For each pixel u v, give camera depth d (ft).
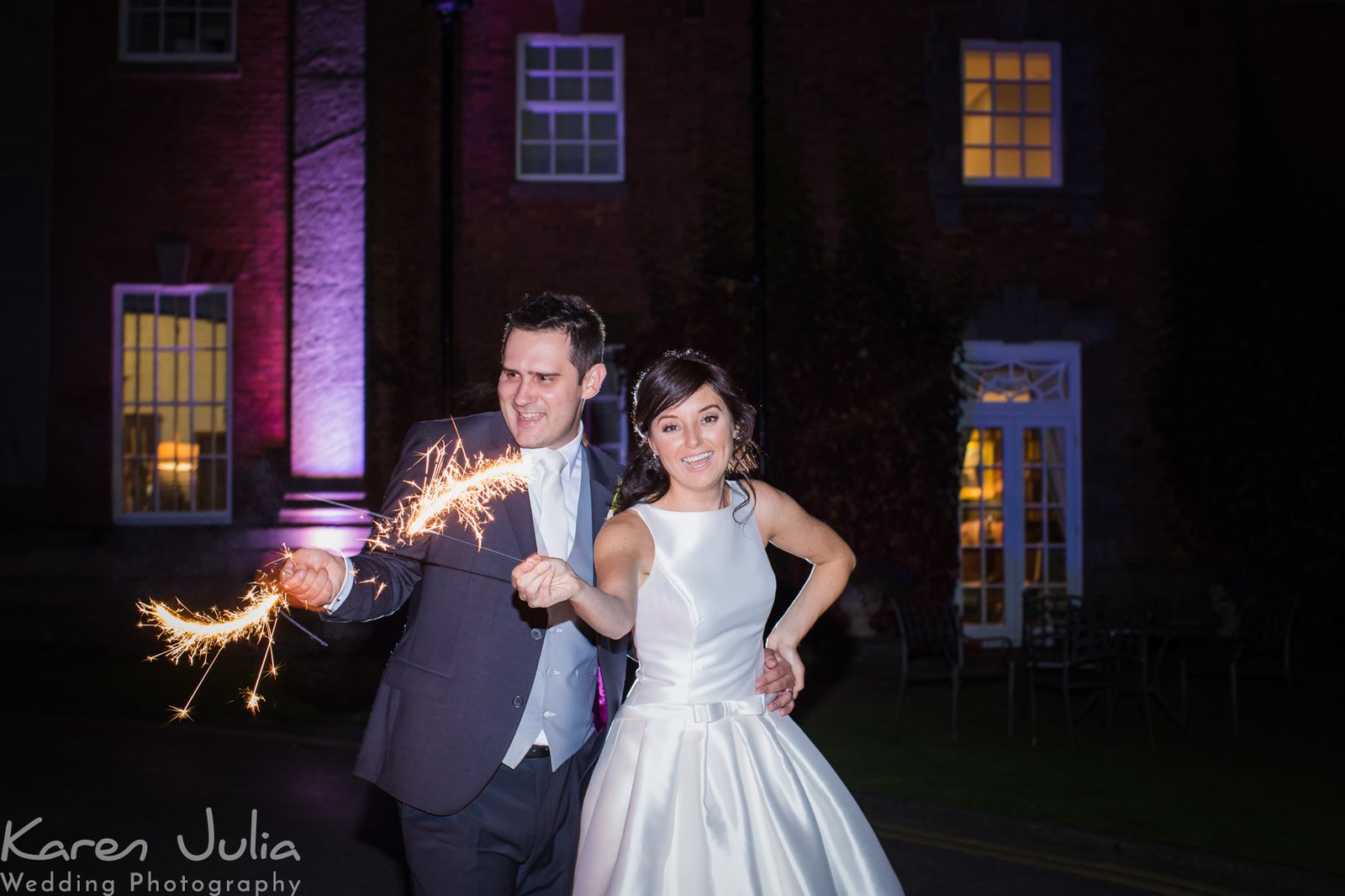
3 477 47.37
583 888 10.78
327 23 47.70
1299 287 48.80
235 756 29.27
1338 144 50.31
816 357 47.11
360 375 47.01
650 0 48.70
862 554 46.96
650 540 11.02
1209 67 50.29
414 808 10.61
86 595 46.14
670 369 11.02
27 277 47.83
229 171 48.42
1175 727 32.09
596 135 49.14
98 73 48.29
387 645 41.88
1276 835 21.57
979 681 39.96
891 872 11.27
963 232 48.98
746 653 11.28
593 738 11.64
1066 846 21.91
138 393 48.37
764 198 41.06
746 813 10.77
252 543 46.44
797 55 48.52
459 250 47.85
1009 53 50.16
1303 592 48.19
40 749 29.86
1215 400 48.75
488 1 48.49
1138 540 49.49
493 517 10.86
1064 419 49.70
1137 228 49.93
